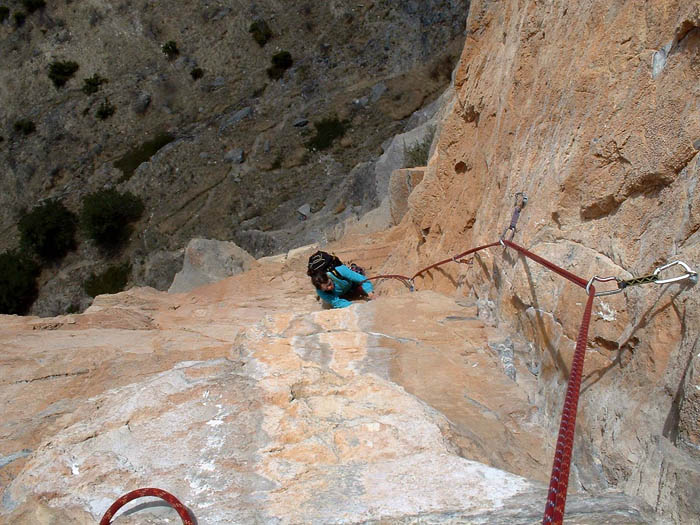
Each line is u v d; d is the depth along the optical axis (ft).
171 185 123.65
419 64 124.67
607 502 8.39
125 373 17.25
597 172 12.52
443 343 15.05
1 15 148.36
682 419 8.53
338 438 10.21
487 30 22.48
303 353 14.30
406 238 28.71
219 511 8.61
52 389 16.72
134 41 143.13
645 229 11.07
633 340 10.35
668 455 8.57
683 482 8.07
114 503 8.10
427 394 13.01
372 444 10.06
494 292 16.42
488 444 11.37
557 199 13.79
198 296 32.48
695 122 10.26
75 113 138.21
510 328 15.07
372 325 16.16
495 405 12.83
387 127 120.06
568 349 12.04
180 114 134.92
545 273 13.42
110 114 136.87
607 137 12.34
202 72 138.00
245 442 10.18
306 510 8.51
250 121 128.47
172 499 8.14
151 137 133.28
